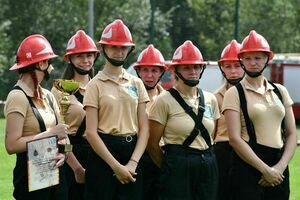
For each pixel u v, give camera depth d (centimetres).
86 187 1423
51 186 1335
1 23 7269
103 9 7794
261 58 1474
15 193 1330
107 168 1402
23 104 1302
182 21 10600
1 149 3288
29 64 1319
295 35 9500
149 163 1530
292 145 1494
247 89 1473
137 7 8088
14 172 1328
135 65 1652
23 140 1290
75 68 1573
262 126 1461
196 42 10562
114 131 1402
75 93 1545
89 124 1404
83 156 1527
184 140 1434
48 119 1336
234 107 1464
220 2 10419
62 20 7300
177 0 10750
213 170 1452
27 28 7275
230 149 1579
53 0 7300
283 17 9400
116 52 1425
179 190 1424
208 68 5053
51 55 1340
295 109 5578
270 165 1469
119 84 1427
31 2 7231
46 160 1305
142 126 1438
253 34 1491
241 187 1471
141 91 1455
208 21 10512
